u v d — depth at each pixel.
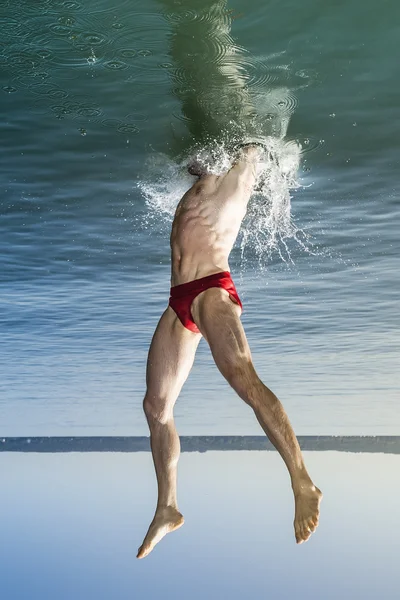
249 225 6.09
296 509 3.43
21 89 4.82
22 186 5.95
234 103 4.84
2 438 9.62
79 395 8.94
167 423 4.10
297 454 3.52
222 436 9.46
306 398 8.90
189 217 4.37
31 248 6.89
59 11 4.07
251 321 7.93
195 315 4.02
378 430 9.22
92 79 4.71
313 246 6.61
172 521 3.95
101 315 7.93
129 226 6.51
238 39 4.25
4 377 8.75
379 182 5.84
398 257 6.80
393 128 5.10
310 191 5.91
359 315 7.75
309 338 8.14
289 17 4.14
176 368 4.11
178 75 4.61
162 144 5.30
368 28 4.19
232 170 4.86
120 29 4.19
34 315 7.92
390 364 8.35
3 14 4.10
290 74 4.54
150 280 7.43
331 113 4.91
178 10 4.07
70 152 5.54
